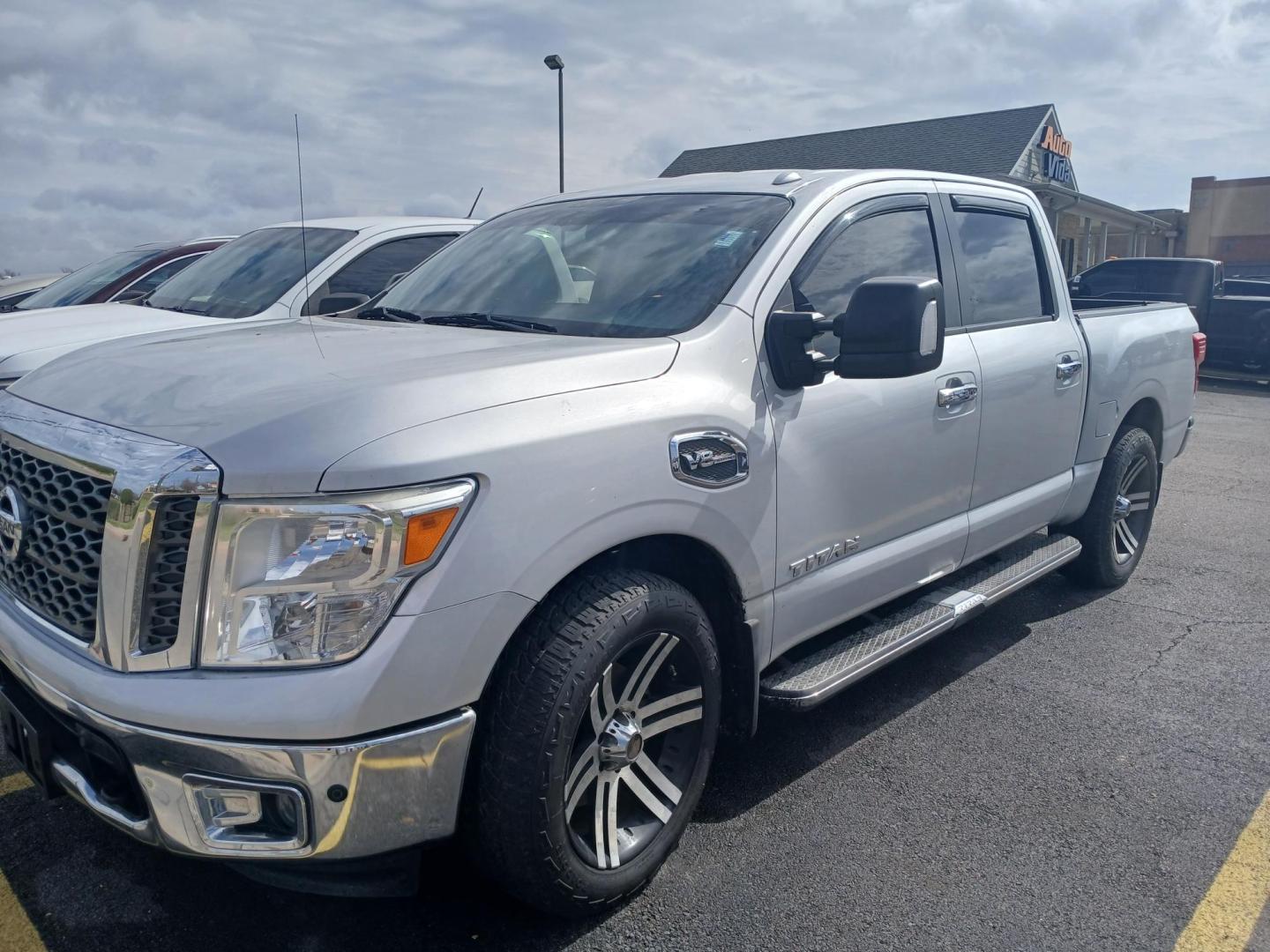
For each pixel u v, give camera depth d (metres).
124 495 2.11
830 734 3.69
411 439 2.14
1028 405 4.14
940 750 3.56
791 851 2.94
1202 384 15.95
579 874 2.45
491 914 2.64
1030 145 24.02
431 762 2.16
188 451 2.11
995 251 4.21
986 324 4.02
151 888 2.74
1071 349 4.47
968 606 3.79
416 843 2.21
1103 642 4.64
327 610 2.05
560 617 2.36
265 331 3.26
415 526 2.09
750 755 3.52
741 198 3.47
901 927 2.60
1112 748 3.59
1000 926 2.60
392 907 2.66
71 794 2.34
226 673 2.07
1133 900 2.72
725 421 2.76
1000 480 4.06
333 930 2.57
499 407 2.30
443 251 4.10
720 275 3.08
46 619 2.37
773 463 2.91
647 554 2.77
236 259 6.75
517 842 2.33
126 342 3.12
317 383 2.34
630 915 2.64
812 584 3.15
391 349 2.73
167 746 2.05
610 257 3.37
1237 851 2.95
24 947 2.50
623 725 2.57
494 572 2.20
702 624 2.73
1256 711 3.91
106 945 2.51
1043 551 4.59
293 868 2.18
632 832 2.68
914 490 3.53
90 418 2.40
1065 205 22.30
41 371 2.96
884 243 3.57
